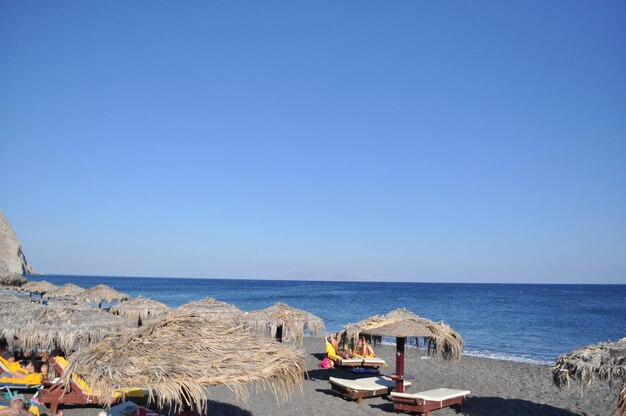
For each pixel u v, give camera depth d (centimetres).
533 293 11031
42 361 1225
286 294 9231
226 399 1134
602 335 3167
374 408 1117
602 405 1222
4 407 803
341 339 1241
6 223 13012
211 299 1549
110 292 2284
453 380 1538
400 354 1140
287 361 693
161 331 689
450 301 7262
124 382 589
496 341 2873
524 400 1270
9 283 2678
